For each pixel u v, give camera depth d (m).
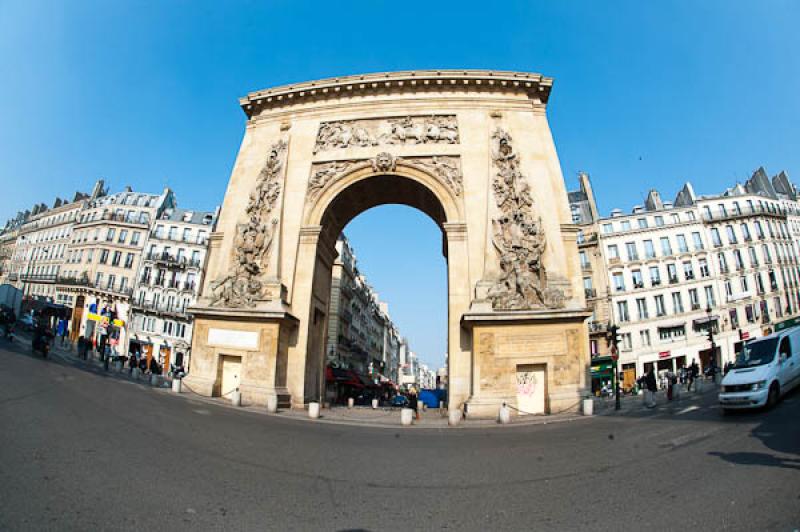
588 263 63.09
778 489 7.84
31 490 7.02
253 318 28.70
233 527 6.47
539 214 30.17
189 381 28.88
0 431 10.14
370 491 8.77
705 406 20.67
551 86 33.69
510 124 32.97
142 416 14.97
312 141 34.38
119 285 72.19
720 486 8.27
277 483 8.96
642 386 47.72
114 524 6.16
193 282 73.00
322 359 34.34
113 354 51.66
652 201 66.56
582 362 25.75
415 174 32.25
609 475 9.69
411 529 6.73
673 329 58.84
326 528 6.66
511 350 26.14
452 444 14.96
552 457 12.03
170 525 6.33
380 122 34.16
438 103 33.94
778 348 18.41
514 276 27.77
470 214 30.52
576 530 6.61
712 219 62.00
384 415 29.70
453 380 27.70
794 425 13.38
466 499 8.29
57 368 24.36
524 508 7.72
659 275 60.81
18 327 51.56
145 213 76.12
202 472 9.22
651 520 6.86
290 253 31.56
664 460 10.69
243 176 34.50
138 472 8.66
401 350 164.75
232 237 32.84
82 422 12.38
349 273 76.25
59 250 81.81
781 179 74.00
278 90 35.59
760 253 61.88
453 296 29.02
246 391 27.61
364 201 36.75
